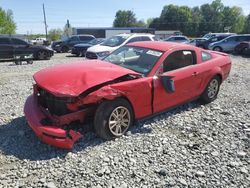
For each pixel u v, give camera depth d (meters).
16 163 3.97
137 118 5.01
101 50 13.01
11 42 16.19
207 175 3.78
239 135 5.04
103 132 4.52
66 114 4.32
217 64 6.66
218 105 6.72
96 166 3.91
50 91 4.20
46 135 4.18
